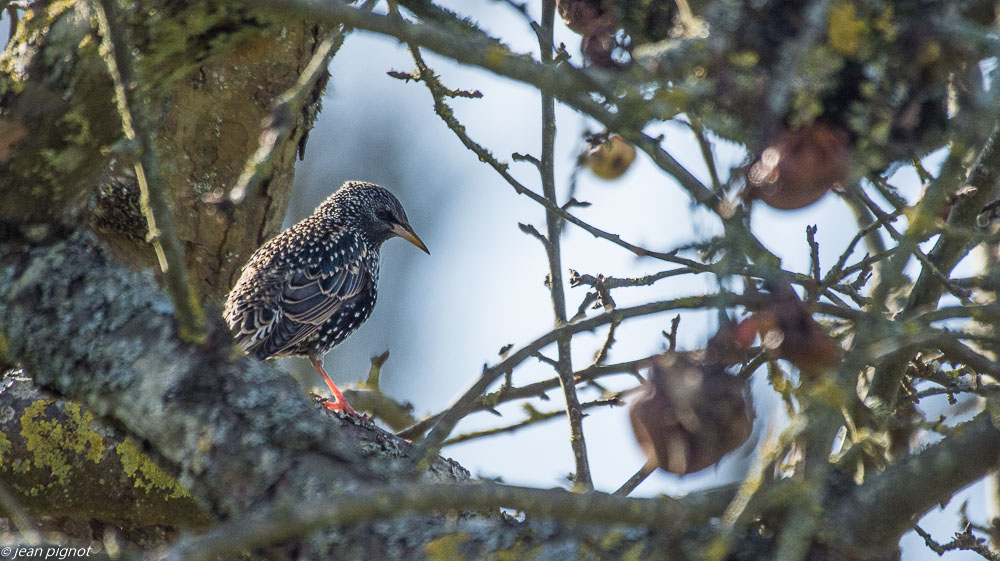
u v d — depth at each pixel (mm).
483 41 4305
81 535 7836
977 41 4441
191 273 9805
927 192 4098
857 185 6008
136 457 7441
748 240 4258
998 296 5605
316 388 10539
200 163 9672
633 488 6305
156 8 4961
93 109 5273
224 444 4527
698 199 4406
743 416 4223
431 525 4305
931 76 4641
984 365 4324
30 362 5059
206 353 4809
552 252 7523
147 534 7934
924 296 6160
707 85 4480
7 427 7363
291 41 9695
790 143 4438
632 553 3951
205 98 9492
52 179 5336
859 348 3766
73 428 7406
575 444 6652
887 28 4504
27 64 5285
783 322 4234
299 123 9914
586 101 4449
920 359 6586
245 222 9875
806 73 4383
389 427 10555
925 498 3994
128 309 5023
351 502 3387
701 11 5109
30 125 5242
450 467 7418
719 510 3775
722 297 4141
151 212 4531
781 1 4477
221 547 3295
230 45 5285
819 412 3615
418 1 5262
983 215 7469
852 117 4562
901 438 5727
